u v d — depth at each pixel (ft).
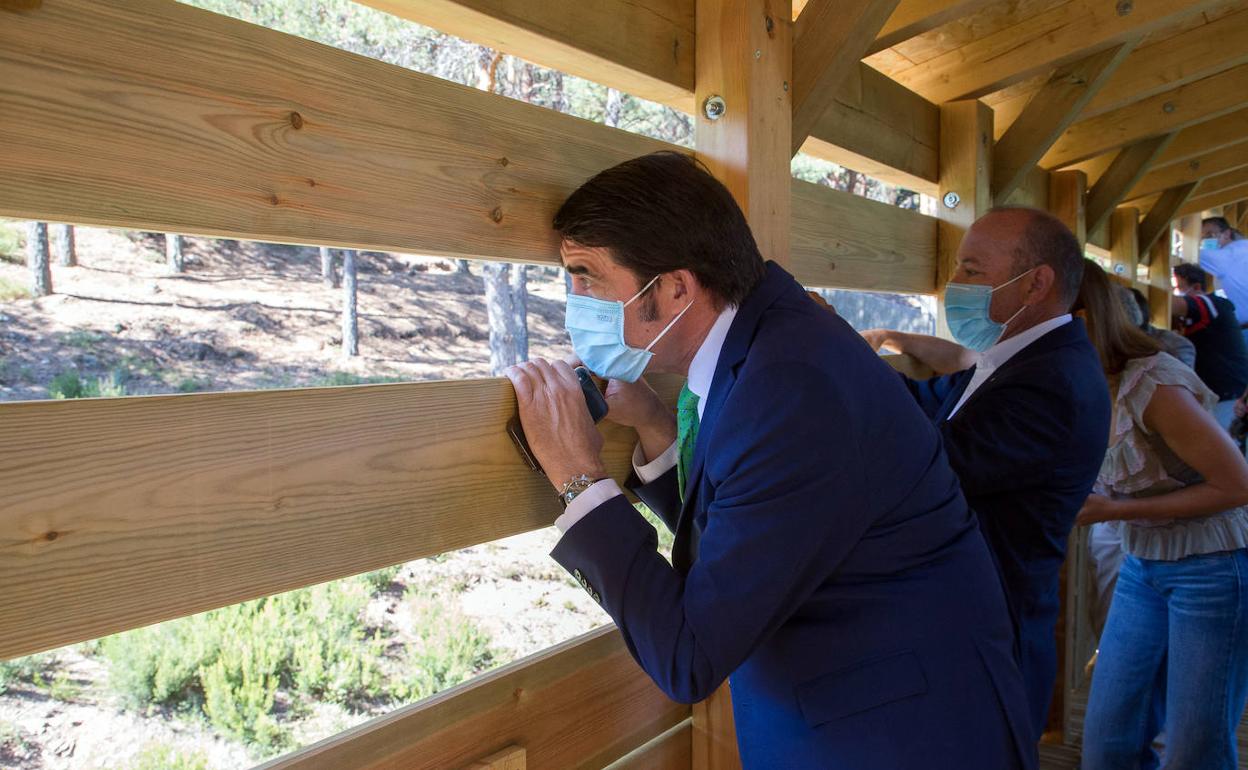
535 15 4.04
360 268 44.91
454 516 3.89
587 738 4.91
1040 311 6.10
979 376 6.42
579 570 3.62
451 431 3.85
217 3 23.22
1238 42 9.96
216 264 41.11
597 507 3.63
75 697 11.74
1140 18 7.91
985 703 3.71
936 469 3.87
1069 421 5.39
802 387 3.33
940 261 9.09
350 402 3.43
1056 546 5.68
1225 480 6.43
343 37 25.36
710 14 5.06
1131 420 6.83
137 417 2.80
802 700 3.72
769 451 3.29
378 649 13.30
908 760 3.55
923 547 3.75
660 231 3.54
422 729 3.97
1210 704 6.82
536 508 4.34
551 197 4.33
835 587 3.69
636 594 3.44
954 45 8.82
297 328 36.24
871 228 7.59
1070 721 10.56
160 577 2.87
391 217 3.53
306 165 3.22
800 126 5.84
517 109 4.12
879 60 9.09
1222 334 15.99
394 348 36.81
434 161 3.70
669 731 5.59
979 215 9.00
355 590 15.02
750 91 4.95
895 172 8.16
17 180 2.47
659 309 3.76
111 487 2.74
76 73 2.59
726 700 5.46
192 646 12.23
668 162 3.69
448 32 4.00
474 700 4.22
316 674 12.20
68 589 2.65
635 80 4.88
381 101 3.48
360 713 11.70
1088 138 12.64
